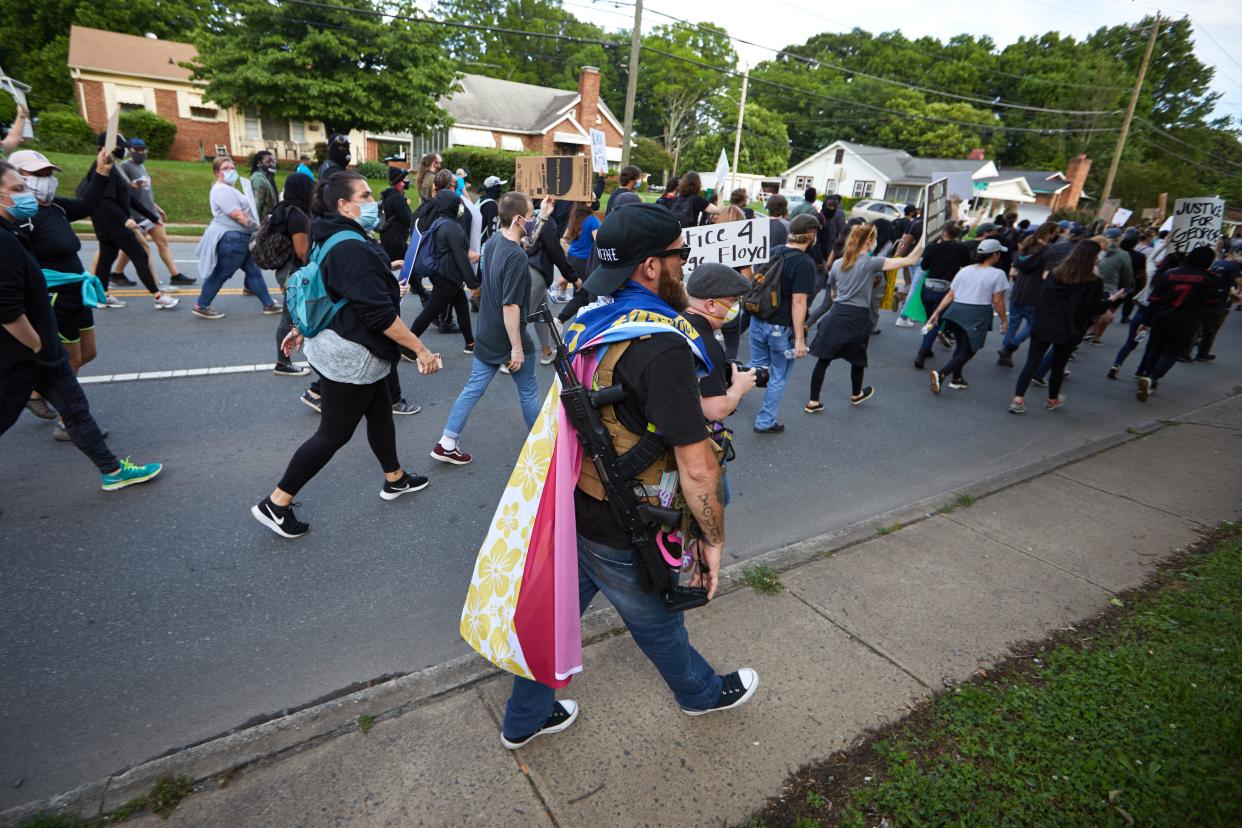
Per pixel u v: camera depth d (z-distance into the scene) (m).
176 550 3.31
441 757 2.17
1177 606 3.16
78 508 3.61
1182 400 7.25
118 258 8.52
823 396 6.63
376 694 2.41
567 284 9.74
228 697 2.46
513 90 40.66
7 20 38.56
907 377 7.51
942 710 2.46
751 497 4.39
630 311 1.67
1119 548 3.76
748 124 57.31
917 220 9.83
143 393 5.20
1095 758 2.24
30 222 3.79
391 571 3.29
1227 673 2.68
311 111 24.28
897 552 3.62
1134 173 46.47
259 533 3.51
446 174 6.35
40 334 3.19
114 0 38.84
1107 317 9.77
